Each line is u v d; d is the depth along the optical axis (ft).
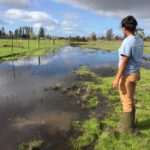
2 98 41.09
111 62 101.24
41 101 39.17
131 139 23.15
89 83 52.06
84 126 27.84
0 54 111.75
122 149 21.71
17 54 119.55
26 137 26.05
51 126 28.84
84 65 88.22
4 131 27.68
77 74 65.51
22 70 72.64
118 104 36.27
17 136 26.35
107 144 22.81
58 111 34.17
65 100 39.47
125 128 24.43
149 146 21.99
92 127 27.12
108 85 49.73
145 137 23.61
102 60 109.60
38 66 82.74
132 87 23.31
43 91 45.80
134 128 24.82
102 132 25.80
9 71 70.44
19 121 30.58
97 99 39.34
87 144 23.71
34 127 28.66
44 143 24.59
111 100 38.83
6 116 32.42
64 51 167.12
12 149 23.61
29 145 23.98
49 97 41.45
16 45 180.45
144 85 48.88
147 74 65.26
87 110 34.32
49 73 67.46
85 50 186.39
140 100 37.45
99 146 22.67
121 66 22.41
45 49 168.76
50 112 33.78
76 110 34.45
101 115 31.55
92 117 31.07
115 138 23.70
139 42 22.53
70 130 27.45
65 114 32.86
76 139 24.82
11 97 41.68
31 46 185.57
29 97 41.60
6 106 36.68
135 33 23.25
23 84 52.39
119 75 22.61
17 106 36.65
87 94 41.73
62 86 49.19
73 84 50.85
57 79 58.23
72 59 111.65
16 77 60.90
